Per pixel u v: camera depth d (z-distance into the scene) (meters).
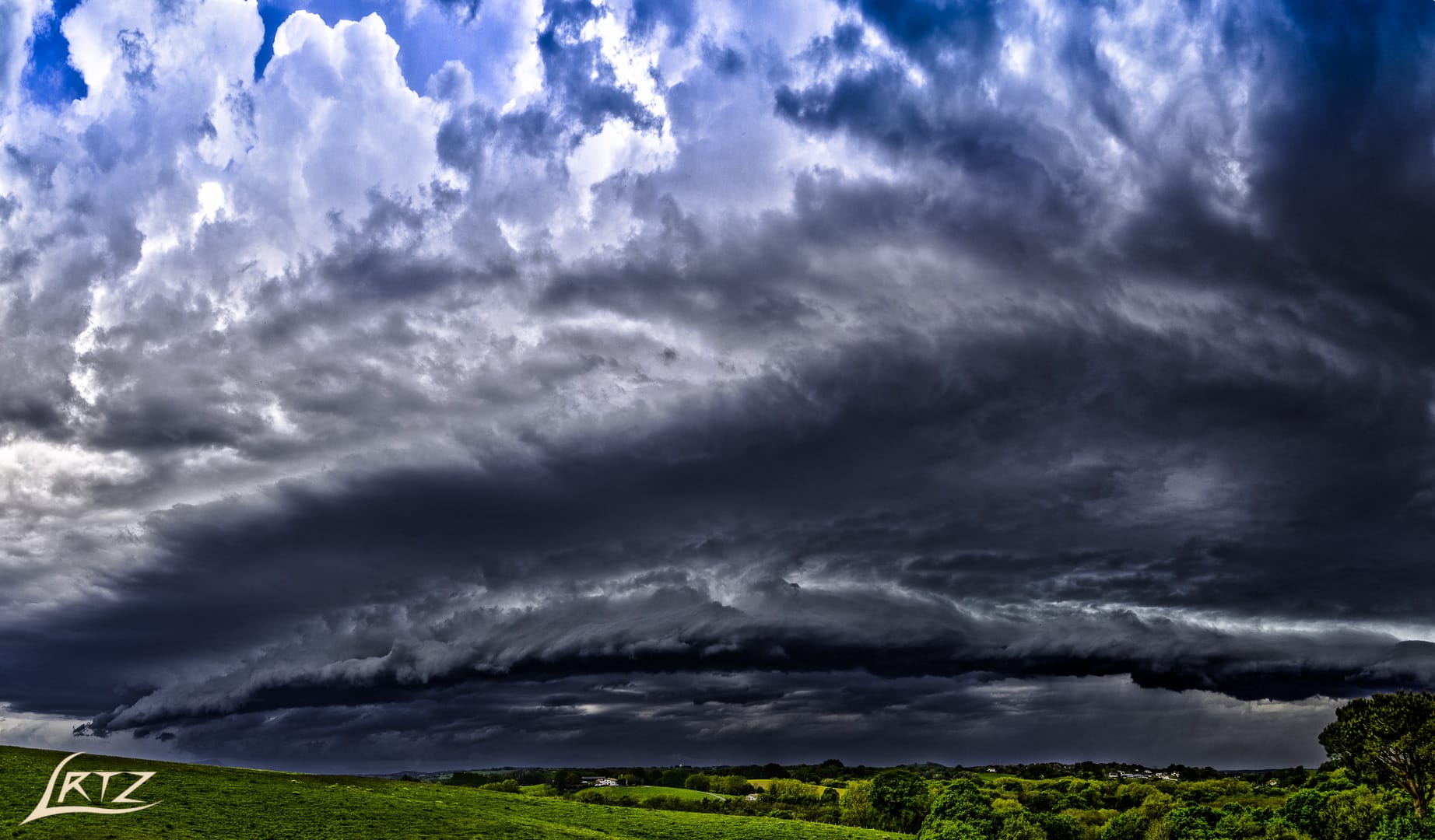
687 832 113.25
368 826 88.94
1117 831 127.75
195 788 96.75
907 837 119.06
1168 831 116.62
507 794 128.38
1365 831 99.69
